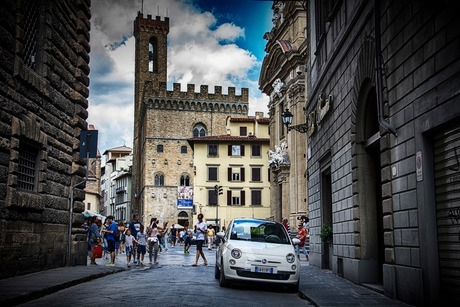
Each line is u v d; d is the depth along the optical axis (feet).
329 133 55.36
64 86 50.80
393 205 33.35
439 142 27.63
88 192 332.60
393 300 31.65
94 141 53.93
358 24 41.47
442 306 27.25
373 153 42.50
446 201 26.91
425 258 28.02
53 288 33.58
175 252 119.14
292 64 135.85
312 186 68.54
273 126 157.28
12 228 39.17
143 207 253.65
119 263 70.28
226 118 246.88
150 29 316.81
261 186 217.36
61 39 49.88
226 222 214.07
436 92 26.84
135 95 331.77
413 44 29.55
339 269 49.67
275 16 155.63
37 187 44.32
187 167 256.32
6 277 38.09
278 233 43.29
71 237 52.60
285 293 38.86
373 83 37.55
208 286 39.75
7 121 38.06
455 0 24.38
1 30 36.86
